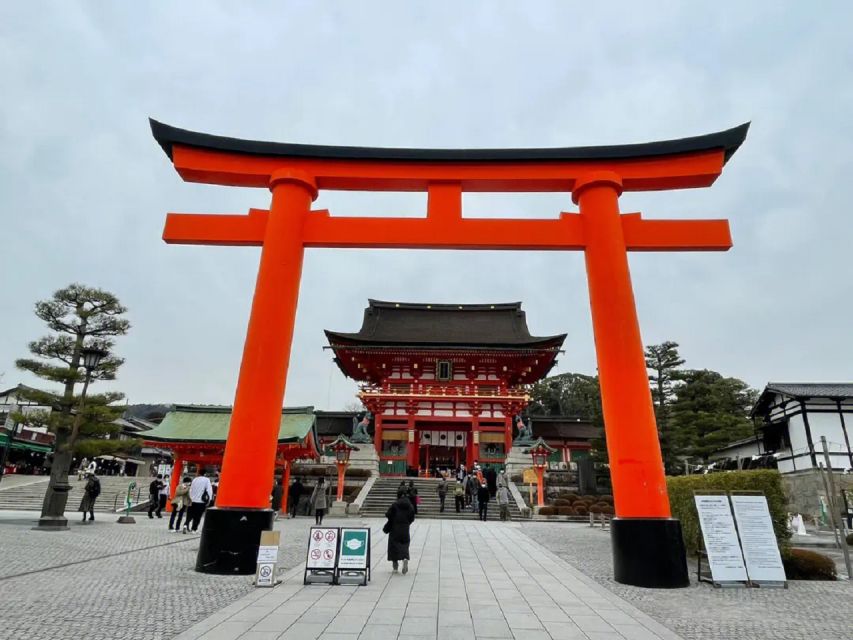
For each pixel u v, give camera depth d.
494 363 41.44
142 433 28.38
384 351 40.16
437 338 45.69
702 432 39.69
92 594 8.01
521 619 7.17
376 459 35.53
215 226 11.92
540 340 39.88
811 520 27.23
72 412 21.39
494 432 39.66
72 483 33.69
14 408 47.19
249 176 12.23
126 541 14.72
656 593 9.00
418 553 13.69
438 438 42.19
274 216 11.72
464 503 29.19
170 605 7.48
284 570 10.75
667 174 11.85
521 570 11.30
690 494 12.41
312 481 33.97
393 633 6.38
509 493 29.88
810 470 27.88
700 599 8.68
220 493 10.18
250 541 9.80
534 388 70.06
